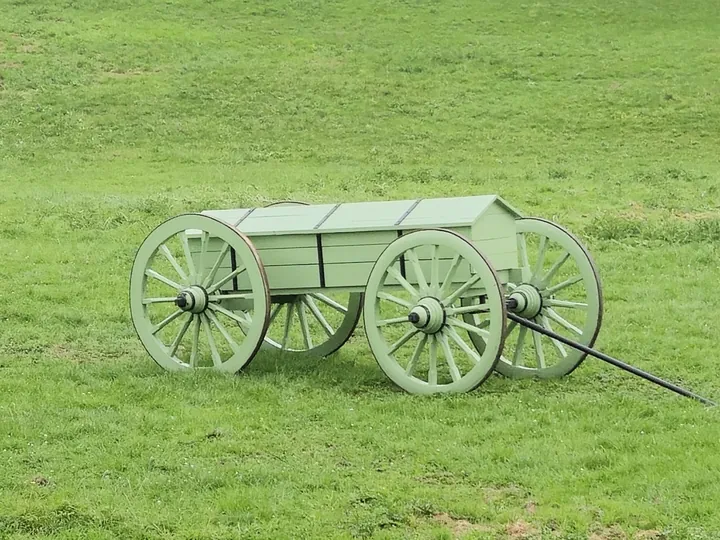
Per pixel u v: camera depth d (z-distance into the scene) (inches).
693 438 372.8
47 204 886.4
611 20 1861.5
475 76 1566.2
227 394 430.0
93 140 1280.8
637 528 301.6
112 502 321.7
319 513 312.3
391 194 994.7
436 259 423.2
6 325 567.2
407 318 425.1
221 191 1001.5
